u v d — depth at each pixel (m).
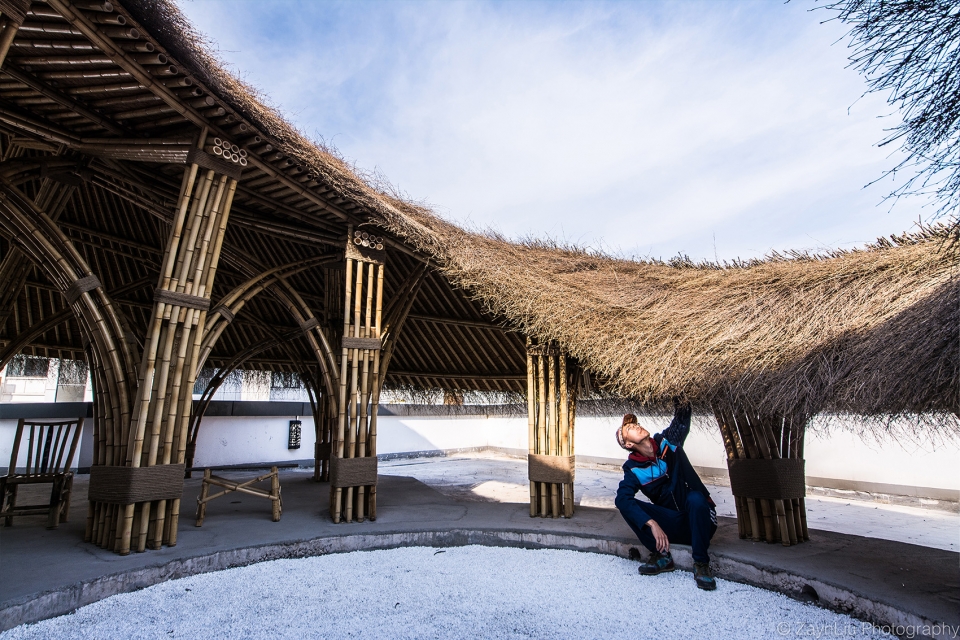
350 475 5.61
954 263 3.87
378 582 4.14
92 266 8.27
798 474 4.75
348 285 5.91
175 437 4.53
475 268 5.94
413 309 8.56
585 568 4.54
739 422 4.77
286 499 7.15
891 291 4.16
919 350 3.06
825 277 5.01
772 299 4.96
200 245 4.60
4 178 4.27
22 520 5.38
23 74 4.09
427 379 9.82
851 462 9.31
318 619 3.43
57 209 5.39
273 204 5.82
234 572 4.29
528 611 3.59
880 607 3.30
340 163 5.80
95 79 4.17
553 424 6.01
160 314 4.38
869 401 3.15
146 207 5.59
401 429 15.48
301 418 13.49
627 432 4.56
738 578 4.19
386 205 5.75
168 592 3.79
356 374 5.82
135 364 4.50
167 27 3.82
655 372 4.79
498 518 5.89
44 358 9.33
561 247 7.86
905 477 8.61
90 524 4.51
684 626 3.36
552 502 5.95
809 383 3.62
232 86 4.45
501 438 16.98
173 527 4.48
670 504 4.46
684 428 4.62
